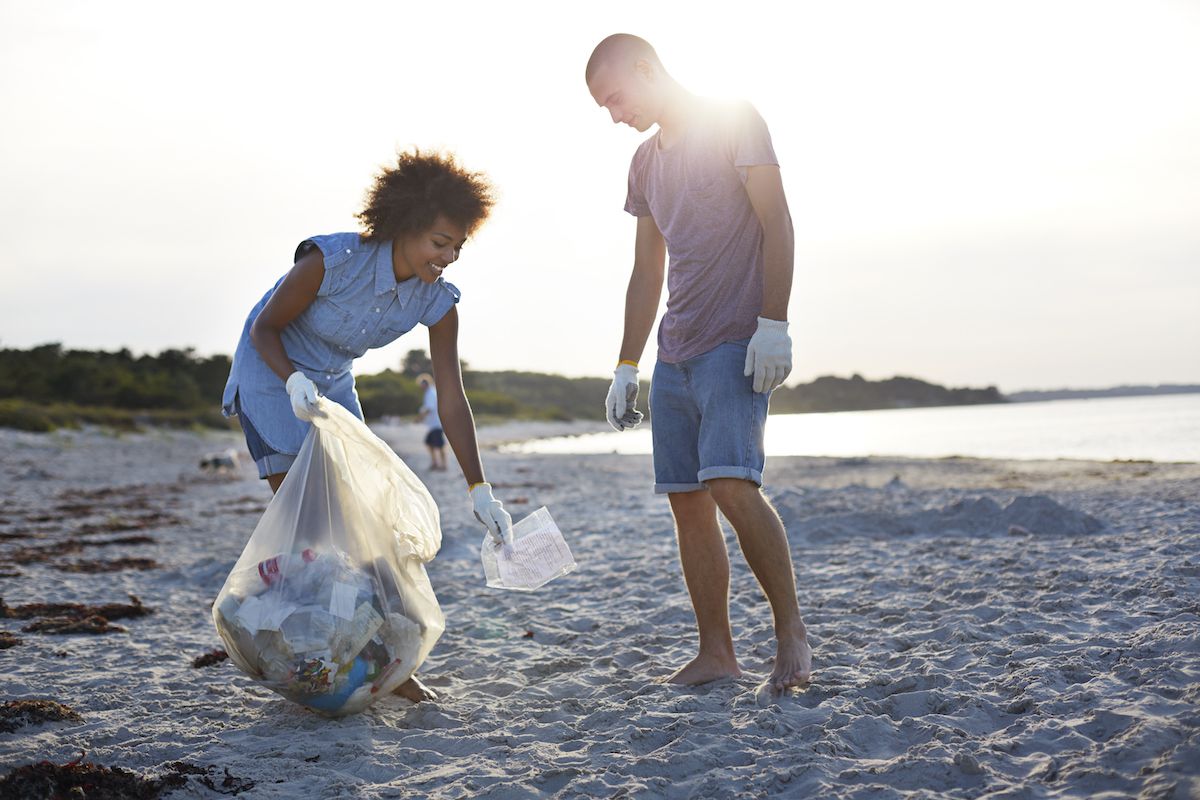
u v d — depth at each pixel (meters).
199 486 15.90
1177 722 2.22
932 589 4.38
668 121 3.00
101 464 21.44
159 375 48.41
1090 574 4.21
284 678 2.77
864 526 6.46
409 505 3.03
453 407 3.11
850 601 4.27
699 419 3.07
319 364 3.07
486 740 2.66
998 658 3.06
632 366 3.31
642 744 2.54
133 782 2.30
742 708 2.74
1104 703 2.46
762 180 2.83
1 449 24.14
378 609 2.88
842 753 2.34
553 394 101.81
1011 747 2.26
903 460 16.19
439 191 2.86
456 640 4.08
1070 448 19.67
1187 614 3.29
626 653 3.65
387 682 2.90
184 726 2.90
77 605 5.07
